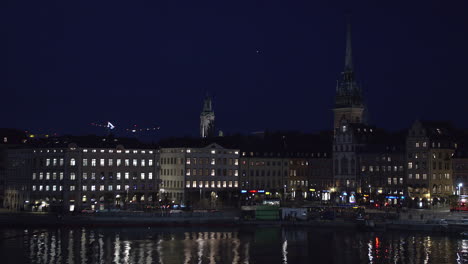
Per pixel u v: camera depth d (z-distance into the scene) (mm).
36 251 146375
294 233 175875
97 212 190250
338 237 167875
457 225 169750
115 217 187125
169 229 183000
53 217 186500
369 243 157750
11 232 174625
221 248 152125
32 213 193000
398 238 164500
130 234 172750
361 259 139125
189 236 170250
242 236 170375
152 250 148750
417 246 152125
